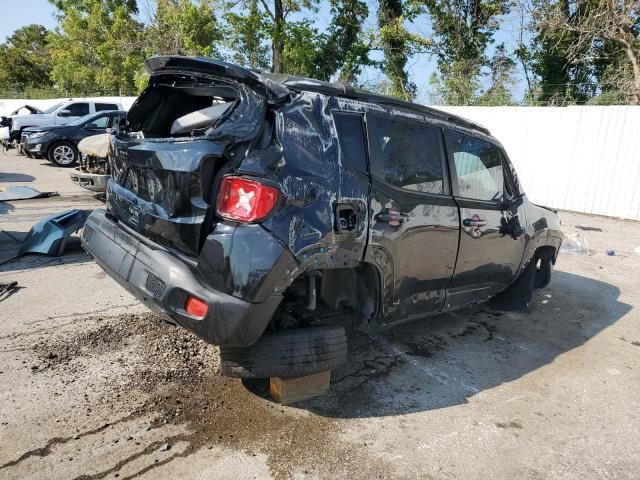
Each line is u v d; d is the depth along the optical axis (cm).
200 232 244
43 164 1409
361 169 292
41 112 1777
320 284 304
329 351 282
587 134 1155
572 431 302
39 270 496
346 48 2683
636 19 1733
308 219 255
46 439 250
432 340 424
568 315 511
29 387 293
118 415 275
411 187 327
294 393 299
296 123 260
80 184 775
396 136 323
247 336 243
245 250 236
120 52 3108
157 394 298
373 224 291
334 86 295
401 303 336
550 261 547
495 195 421
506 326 469
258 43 2661
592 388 359
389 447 271
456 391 339
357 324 333
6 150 1697
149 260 259
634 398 349
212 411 287
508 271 446
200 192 244
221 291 238
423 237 332
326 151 270
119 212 307
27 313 394
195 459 246
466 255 377
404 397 325
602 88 2070
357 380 342
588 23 1848
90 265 522
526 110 1255
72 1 3659
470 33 2344
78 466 234
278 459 253
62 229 555
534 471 263
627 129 1089
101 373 316
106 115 1433
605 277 660
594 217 1126
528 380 364
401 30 2436
